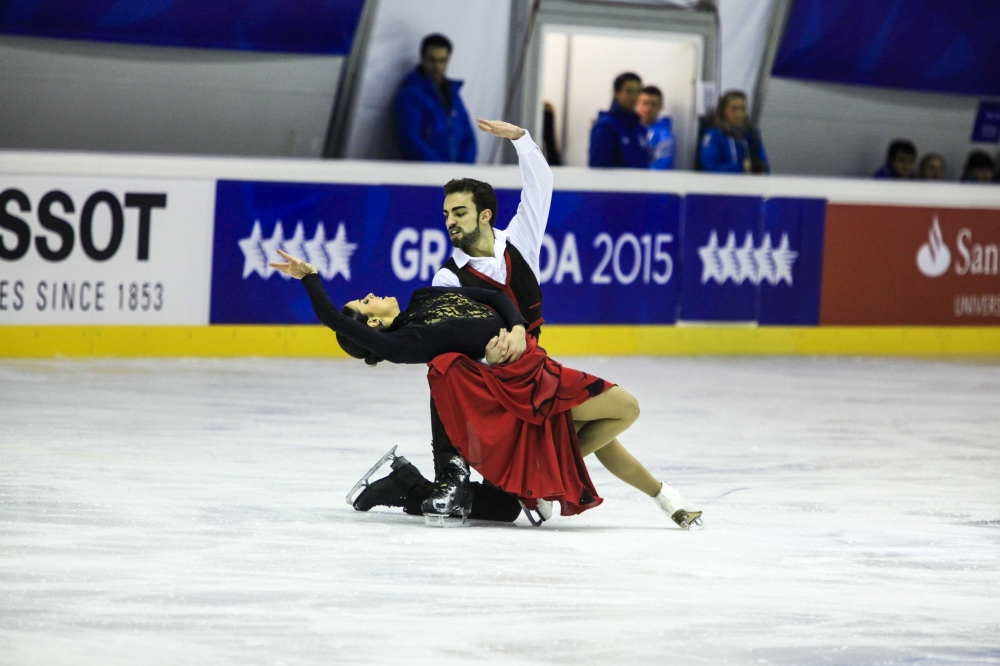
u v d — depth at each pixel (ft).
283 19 123.54
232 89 126.00
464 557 45.98
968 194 134.51
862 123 153.99
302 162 109.70
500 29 133.18
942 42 151.53
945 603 42.42
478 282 52.60
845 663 35.63
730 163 132.26
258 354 109.60
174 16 120.26
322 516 52.60
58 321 102.63
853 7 145.18
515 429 49.75
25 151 100.07
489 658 34.68
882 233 131.13
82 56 119.75
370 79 129.39
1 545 45.16
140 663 33.22
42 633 35.37
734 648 36.50
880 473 69.46
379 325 51.93
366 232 112.27
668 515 53.36
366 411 83.71
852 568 47.09
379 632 36.60
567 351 119.44
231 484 58.90
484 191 52.44
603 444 51.70
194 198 106.22
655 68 151.74
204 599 39.32
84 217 102.63
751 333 126.62
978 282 136.36
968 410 95.40
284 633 36.17
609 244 120.26
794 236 127.34
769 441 78.48
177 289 106.42
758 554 48.78
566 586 42.45
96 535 47.39
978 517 58.49
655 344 122.93
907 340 133.18
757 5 143.43
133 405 81.41
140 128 124.57
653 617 39.22
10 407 78.28
